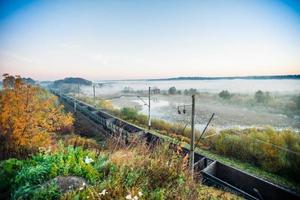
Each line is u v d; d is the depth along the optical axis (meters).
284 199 8.37
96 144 13.36
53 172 4.42
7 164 4.91
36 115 12.75
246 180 9.88
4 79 12.01
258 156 15.12
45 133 12.95
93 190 3.70
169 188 4.20
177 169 4.81
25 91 12.60
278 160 13.77
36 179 4.31
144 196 3.69
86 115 29.62
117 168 4.73
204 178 9.26
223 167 10.92
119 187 3.80
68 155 5.25
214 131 22.59
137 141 6.48
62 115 15.01
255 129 21.00
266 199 9.05
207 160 11.54
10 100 11.91
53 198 3.74
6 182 4.46
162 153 5.50
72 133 18.61
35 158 5.53
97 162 5.06
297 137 16.67
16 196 3.77
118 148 6.23
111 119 22.34
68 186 4.07
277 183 11.99
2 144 10.53
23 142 11.23
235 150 16.39
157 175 4.53
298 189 11.17
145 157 5.29
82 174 4.51
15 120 11.59
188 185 4.48
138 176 4.30
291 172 12.99
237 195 7.92
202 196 4.73
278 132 18.72
